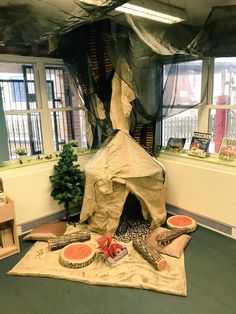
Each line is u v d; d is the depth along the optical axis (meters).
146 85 2.98
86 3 1.62
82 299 2.05
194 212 3.16
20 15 1.70
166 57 2.88
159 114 3.13
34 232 2.90
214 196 2.90
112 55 2.80
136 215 3.30
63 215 3.40
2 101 2.85
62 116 3.43
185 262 2.44
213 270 2.32
